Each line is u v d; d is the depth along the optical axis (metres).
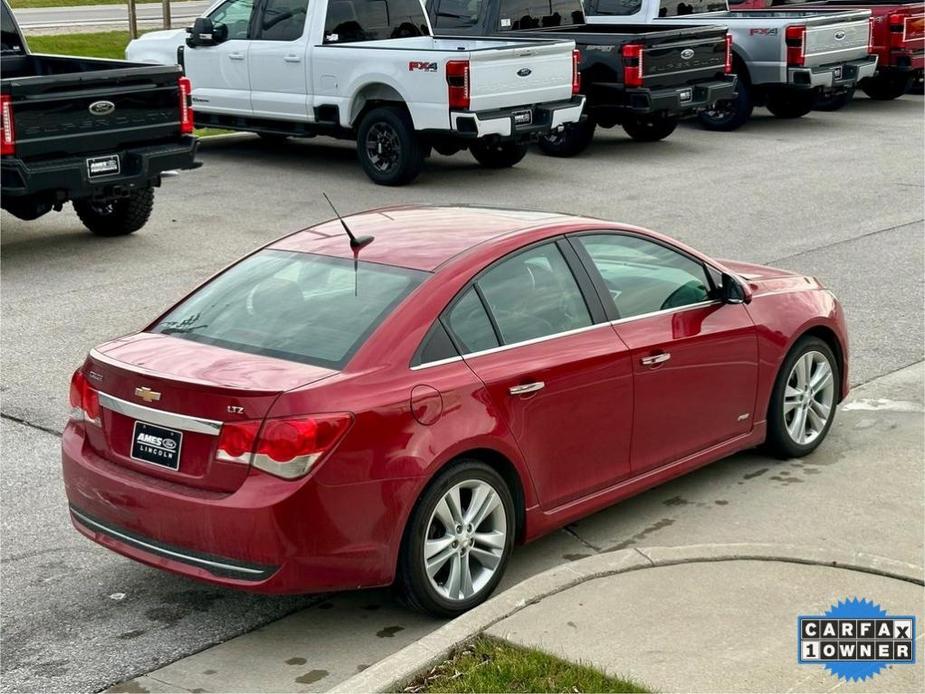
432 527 5.06
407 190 15.04
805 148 17.81
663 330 5.95
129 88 11.58
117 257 11.86
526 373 5.29
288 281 5.53
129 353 5.21
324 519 4.68
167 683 4.73
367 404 4.77
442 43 16.73
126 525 5.01
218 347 5.18
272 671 4.80
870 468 6.68
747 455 6.95
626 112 16.67
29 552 5.92
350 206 14.03
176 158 11.95
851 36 19.47
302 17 15.82
